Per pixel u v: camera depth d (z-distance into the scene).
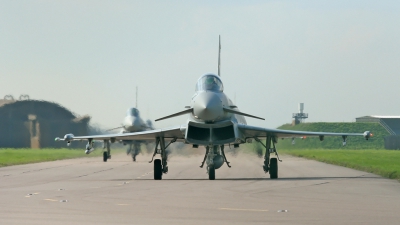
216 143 91.31
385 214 48.66
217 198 61.28
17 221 45.44
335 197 62.03
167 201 58.66
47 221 45.38
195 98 90.19
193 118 91.94
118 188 74.88
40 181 89.69
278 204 55.62
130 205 55.38
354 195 64.12
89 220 45.84
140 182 86.31
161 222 44.72
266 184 79.88
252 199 60.12
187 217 47.28
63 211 51.22
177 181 88.06
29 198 62.38
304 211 50.50
